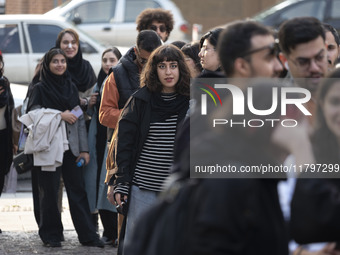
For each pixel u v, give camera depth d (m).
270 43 8.05
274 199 7.11
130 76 17.33
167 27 20.64
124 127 14.23
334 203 7.32
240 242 6.74
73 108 19.64
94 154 20.11
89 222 19.77
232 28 8.15
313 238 7.44
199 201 6.91
